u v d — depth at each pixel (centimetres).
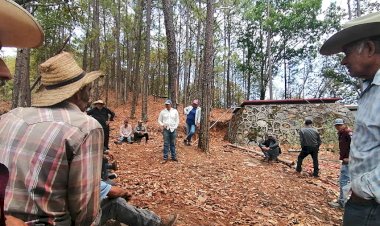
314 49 3173
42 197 176
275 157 1113
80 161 181
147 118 2258
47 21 924
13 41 152
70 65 206
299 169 1009
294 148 1609
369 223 178
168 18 1094
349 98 3206
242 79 4303
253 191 753
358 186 174
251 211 624
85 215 189
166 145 940
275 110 1744
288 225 593
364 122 174
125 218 343
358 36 187
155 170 812
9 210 172
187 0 2186
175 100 1075
